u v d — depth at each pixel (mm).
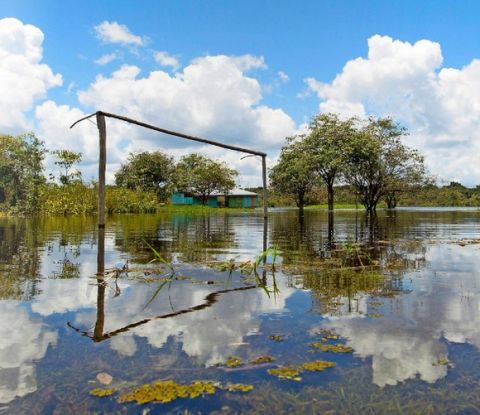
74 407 1677
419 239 8852
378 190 33594
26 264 5309
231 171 56312
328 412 1640
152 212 32594
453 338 2424
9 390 1810
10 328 2621
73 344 2338
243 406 1687
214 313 2961
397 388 1827
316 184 36188
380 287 3850
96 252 6582
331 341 2387
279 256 6109
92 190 26328
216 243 8102
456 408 1661
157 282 4152
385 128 31172
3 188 23359
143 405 1693
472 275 4461
